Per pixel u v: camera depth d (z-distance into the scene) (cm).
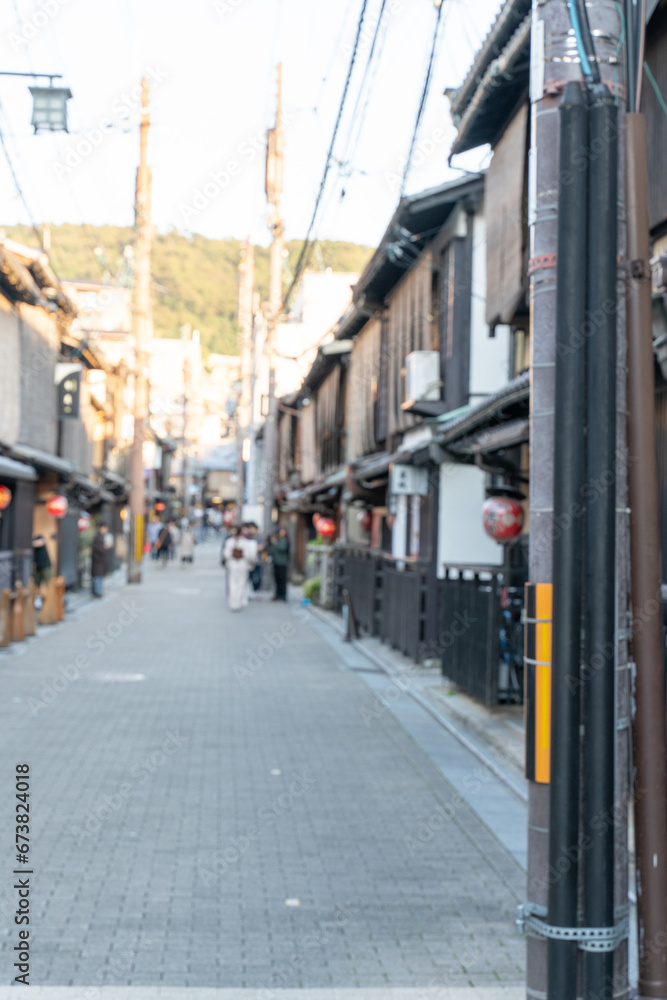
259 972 500
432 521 1512
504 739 974
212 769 905
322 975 498
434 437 1346
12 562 2017
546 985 350
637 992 389
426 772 915
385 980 494
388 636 1770
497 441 1053
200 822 748
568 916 342
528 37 829
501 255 1043
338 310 4666
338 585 2512
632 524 377
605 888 341
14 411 1955
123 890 607
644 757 382
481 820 768
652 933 386
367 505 2405
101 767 899
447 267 1547
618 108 358
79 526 3131
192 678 1434
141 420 3397
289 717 1161
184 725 1096
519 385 902
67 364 2411
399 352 1820
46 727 1059
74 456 2772
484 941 545
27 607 1867
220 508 10062
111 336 4041
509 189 1008
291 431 4194
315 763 941
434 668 1482
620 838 351
